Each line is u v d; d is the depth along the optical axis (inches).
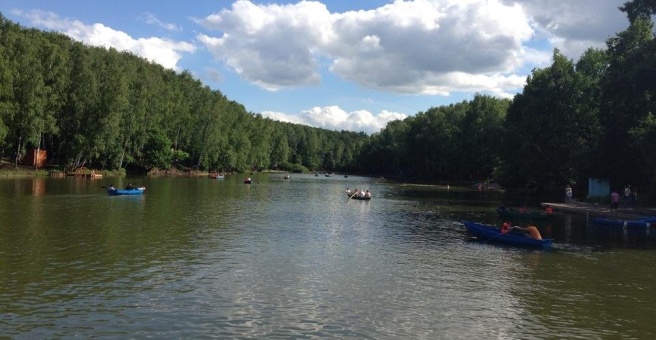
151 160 4414.4
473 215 1756.9
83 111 3410.4
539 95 2861.7
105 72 3609.7
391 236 1224.2
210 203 1942.7
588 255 1015.0
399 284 759.1
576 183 2699.3
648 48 1790.1
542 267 896.3
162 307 618.2
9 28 3526.1
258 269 829.2
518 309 649.6
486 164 4537.4
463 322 596.1
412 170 6545.3
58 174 3307.1
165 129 4618.6
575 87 2714.1
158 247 981.8
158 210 1609.3
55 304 618.5
